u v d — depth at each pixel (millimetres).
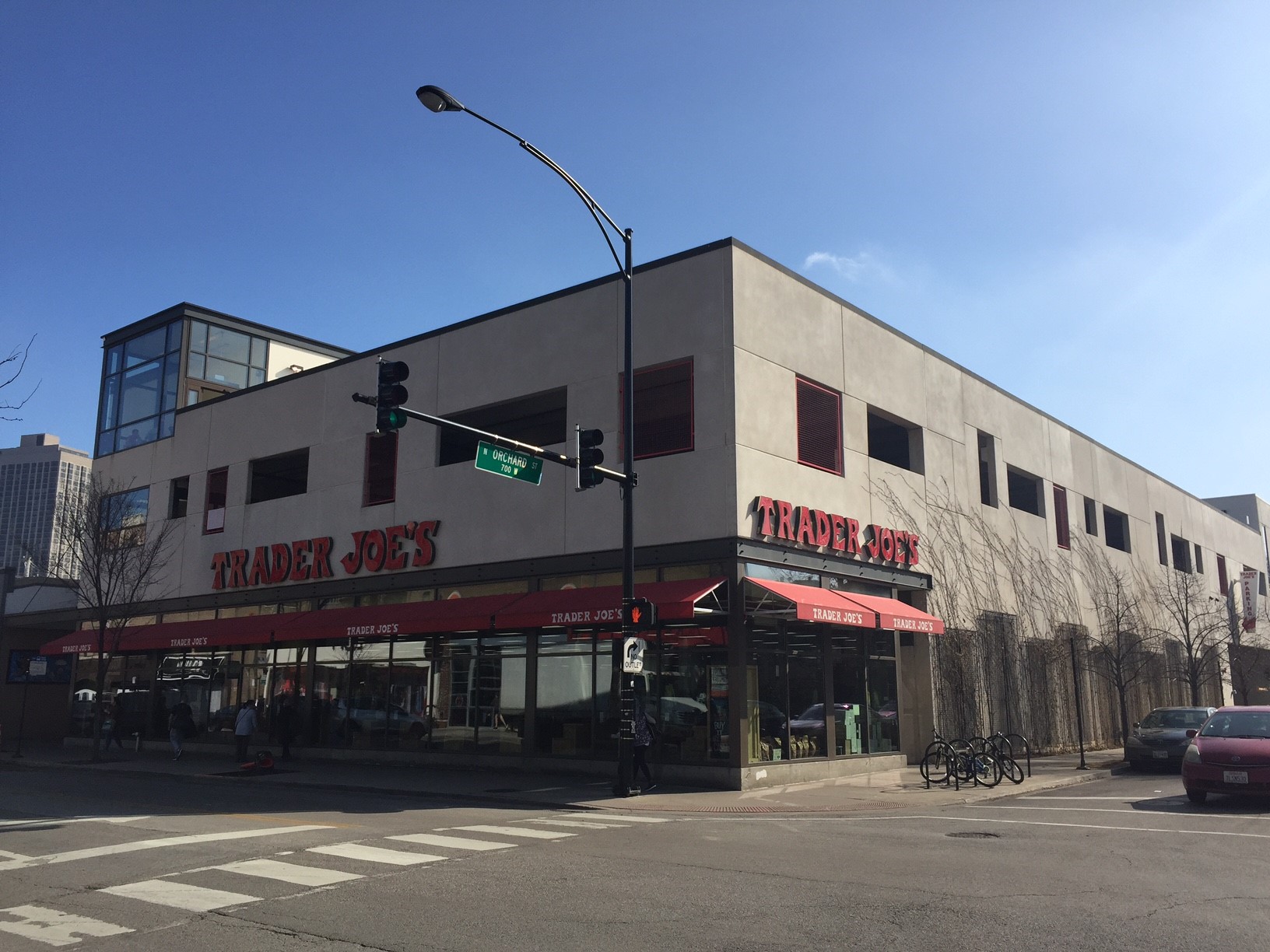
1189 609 40156
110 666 34062
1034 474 32062
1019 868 10328
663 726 20062
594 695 21266
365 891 9219
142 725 32125
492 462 16422
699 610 18609
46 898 9055
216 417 31719
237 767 24938
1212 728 16734
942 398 27562
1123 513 38375
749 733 19359
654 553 20484
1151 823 13852
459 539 24047
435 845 12016
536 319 23609
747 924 7906
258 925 7988
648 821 14867
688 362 20906
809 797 17828
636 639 18047
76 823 14227
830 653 22094
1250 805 15852
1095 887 9273
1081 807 16078
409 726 24609
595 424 22062
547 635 22234
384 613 24266
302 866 10508
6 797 18266
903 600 25500
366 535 25922
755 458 20297
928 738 24688
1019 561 29953
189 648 31203
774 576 20562
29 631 38688
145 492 33844
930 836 12891
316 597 27125
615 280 22359
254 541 29391
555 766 21438
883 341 25297
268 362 36625
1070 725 30953
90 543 32844
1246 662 48219
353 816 15227
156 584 32344
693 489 20250
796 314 22250
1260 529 60312
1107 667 32875
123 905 8727
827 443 22719
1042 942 7324
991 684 27219
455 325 25234
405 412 15102
